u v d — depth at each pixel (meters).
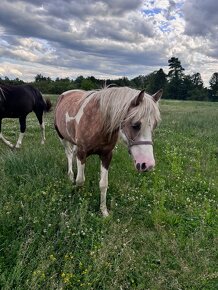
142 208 4.77
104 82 4.88
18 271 2.89
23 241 3.41
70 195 4.59
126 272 3.25
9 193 4.60
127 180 5.69
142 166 3.59
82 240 3.68
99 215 4.40
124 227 4.07
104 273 3.17
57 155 6.30
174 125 13.02
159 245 3.79
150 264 3.47
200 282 3.21
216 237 4.00
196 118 15.52
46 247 3.33
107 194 5.06
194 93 79.12
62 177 5.36
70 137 5.14
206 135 10.76
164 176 6.02
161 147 8.37
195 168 6.75
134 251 3.69
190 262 3.51
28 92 8.27
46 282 2.92
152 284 3.14
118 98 3.83
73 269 3.16
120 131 3.87
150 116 3.62
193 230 4.28
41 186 4.78
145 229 4.24
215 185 5.91
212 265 3.51
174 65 81.50
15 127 11.23
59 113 5.61
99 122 4.10
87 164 6.04
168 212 4.62
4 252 3.32
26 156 5.74
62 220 3.79
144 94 3.70
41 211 3.97
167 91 79.38
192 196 5.39
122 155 6.97
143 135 3.64
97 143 4.30
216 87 86.38
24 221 3.75
